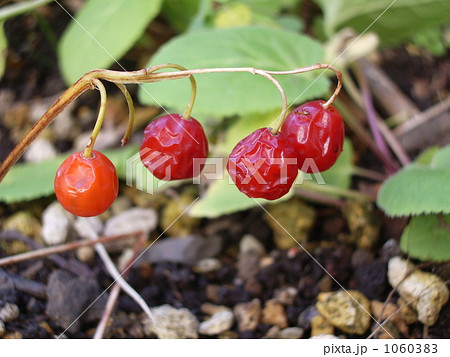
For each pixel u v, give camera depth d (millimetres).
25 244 195
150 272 189
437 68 247
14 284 181
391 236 190
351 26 216
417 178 170
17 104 234
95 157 143
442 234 174
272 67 188
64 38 206
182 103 182
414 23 210
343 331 174
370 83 233
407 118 224
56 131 226
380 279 180
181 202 204
